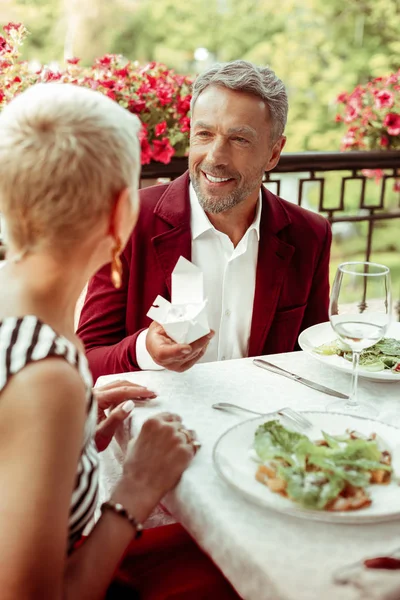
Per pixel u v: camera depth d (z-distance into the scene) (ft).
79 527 2.88
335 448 3.19
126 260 5.66
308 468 3.03
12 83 8.60
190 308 4.27
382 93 10.57
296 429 3.49
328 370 4.59
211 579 3.37
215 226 5.76
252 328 5.89
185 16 32.40
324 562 2.62
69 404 2.39
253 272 5.85
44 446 2.33
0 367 2.39
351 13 31.45
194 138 5.48
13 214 2.59
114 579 3.36
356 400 4.05
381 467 3.07
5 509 2.31
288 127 32.27
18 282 2.63
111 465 4.35
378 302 4.91
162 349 4.17
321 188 9.64
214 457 3.20
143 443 3.23
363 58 31.71
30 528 2.29
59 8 31.45
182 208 5.71
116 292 5.68
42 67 8.89
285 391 4.21
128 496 3.05
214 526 2.87
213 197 5.48
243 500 3.00
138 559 3.50
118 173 2.62
